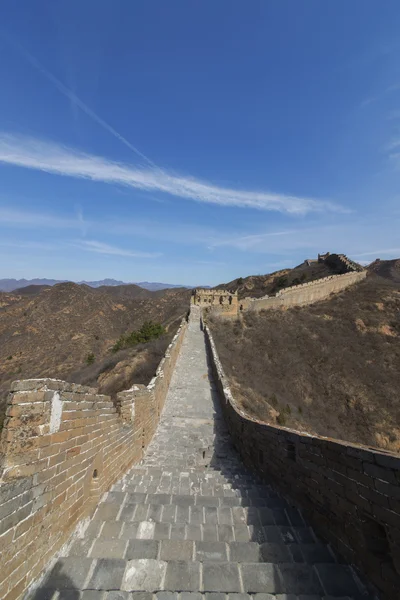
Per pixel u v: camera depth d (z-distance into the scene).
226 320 35.56
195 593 2.47
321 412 20.98
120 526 3.48
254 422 6.56
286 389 22.22
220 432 9.95
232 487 5.34
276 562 2.94
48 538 2.72
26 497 2.39
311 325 35.56
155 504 4.04
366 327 34.44
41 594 2.40
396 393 23.61
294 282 57.22
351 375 25.56
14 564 2.19
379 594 2.50
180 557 2.93
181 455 7.93
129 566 2.71
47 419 2.77
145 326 31.00
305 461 3.98
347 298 43.84
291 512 4.04
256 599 2.45
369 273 59.06
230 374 18.86
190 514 3.85
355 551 2.84
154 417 9.58
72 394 3.39
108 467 4.75
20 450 2.44
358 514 2.83
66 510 3.12
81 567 2.70
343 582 2.68
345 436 18.80
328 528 3.35
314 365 26.72
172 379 16.02
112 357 24.14
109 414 4.87
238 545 3.14
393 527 2.39
